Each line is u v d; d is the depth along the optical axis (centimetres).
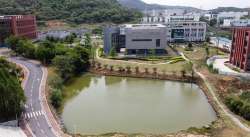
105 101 11362
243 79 12619
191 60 17212
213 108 10331
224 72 13712
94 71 15825
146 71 15150
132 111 10225
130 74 15112
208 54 18850
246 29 13925
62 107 10550
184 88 13150
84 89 13125
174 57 18125
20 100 8881
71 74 14750
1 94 8244
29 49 17275
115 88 13262
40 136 7694
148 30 19538
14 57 17688
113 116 9744
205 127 8556
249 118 9012
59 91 11012
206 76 13775
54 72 14012
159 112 10119
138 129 8694
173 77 14338
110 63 16962
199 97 11838
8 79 8556
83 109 10419
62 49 16512
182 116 9738
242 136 7906
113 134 8112
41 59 15962
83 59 16100
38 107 9650
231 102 9912
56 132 8006
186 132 8238
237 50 14975
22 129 8038
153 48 19850
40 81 12500
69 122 9175
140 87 13388
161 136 7994
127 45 19812
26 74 13662
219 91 11662
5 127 7812
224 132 8169
